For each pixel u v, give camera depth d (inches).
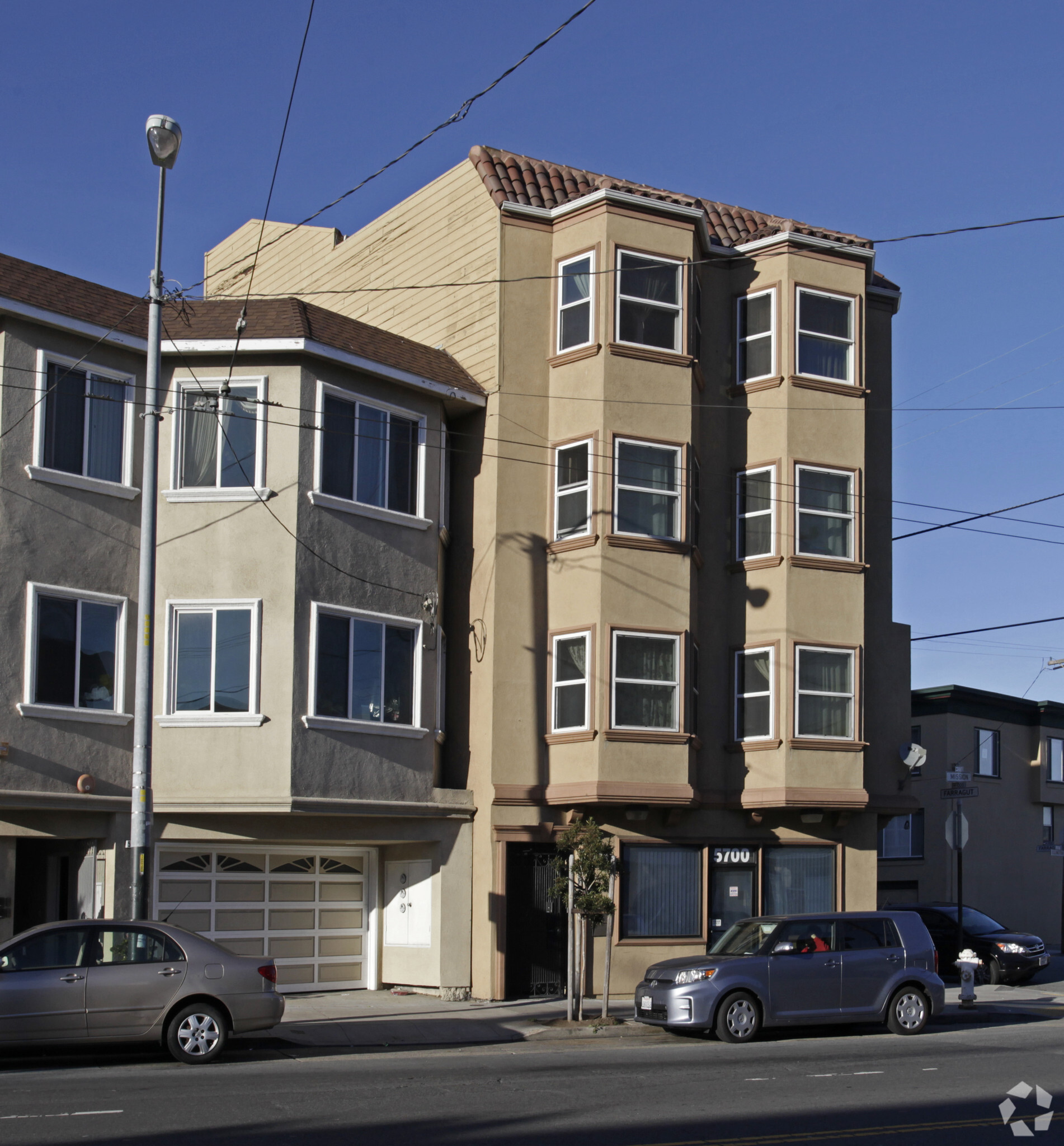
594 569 841.5
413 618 825.5
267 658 757.3
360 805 775.1
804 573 894.4
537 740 847.7
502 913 815.7
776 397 910.4
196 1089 468.1
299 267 1138.0
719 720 896.9
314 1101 442.6
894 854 1640.0
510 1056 603.5
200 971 555.2
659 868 866.1
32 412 716.7
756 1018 660.1
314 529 778.8
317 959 827.4
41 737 698.8
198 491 768.9
